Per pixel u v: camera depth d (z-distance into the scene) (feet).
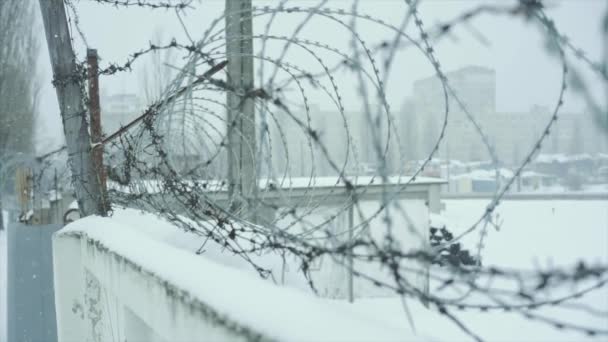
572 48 2.44
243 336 3.80
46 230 15.23
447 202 92.38
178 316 4.86
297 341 3.43
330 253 4.39
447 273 3.44
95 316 9.41
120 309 7.27
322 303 4.10
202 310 4.37
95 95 11.20
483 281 12.00
